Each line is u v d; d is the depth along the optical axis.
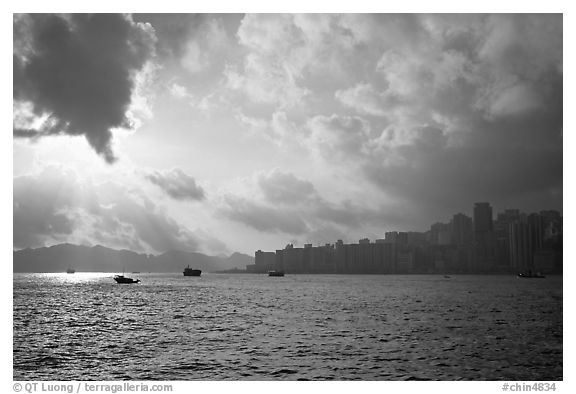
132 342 46.97
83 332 54.06
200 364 37.53
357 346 44.59
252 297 110.31
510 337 50.53
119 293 124.50
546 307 85.56
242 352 41.75
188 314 72.81
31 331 54.84
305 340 47.94
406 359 39.41
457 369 36.41
